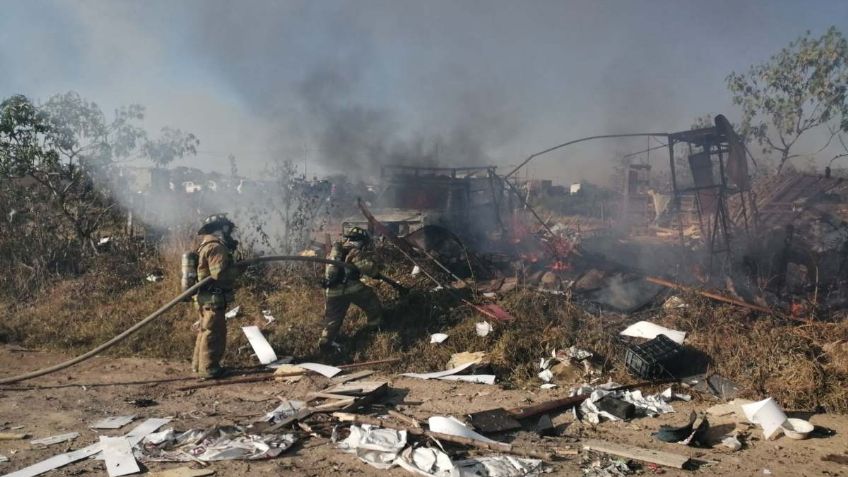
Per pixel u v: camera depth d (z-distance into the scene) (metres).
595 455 4.28
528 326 6.91
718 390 5.59
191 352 7.16
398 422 4.85
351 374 6.33
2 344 7.46
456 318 7.25
